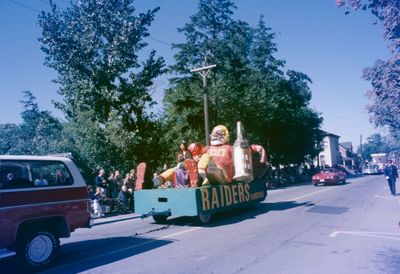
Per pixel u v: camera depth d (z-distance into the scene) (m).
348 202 14.98
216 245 7.78
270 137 39.22
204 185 11.27
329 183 28.44
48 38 19.48
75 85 19.88
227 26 35.28
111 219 12.94
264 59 37.84
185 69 34.25
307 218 11.05
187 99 29.52
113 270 6.13
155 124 22.17
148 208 10.90
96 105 19.86
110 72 20.36
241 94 31.08
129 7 20.72
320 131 47.38
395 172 17.56
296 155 42.81
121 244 8.30
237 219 11.41
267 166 13.94
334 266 6.02
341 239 8.04
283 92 39.06
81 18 20.12
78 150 18.42
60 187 6.89
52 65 20.09
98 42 20.38
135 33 20.31
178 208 10.30
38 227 6.55
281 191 23.31
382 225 9.57
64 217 6.83
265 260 6.47
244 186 12.34
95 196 13.59
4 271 6.35
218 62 33.22
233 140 28.56
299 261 6.36
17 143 27.22
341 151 93.00
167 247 7.75
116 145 18.69
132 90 20.77
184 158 12.45
